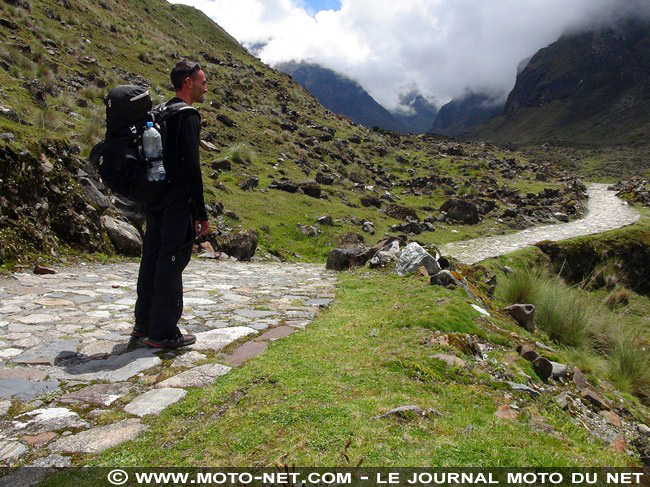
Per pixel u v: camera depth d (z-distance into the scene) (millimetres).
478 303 6742
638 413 4914
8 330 4648
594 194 42562
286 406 2873
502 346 4996
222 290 7480
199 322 5199
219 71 45594
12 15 27000
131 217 11914
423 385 3441
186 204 3947
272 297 7012
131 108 3613
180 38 54875
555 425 3395
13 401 3107
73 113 18672
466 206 26625
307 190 23562
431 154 49312
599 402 4531
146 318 4340
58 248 8992
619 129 184875
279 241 16984
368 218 22797
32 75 19922
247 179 21484
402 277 8211
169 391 3281
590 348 7555
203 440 2564
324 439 2459
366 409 2840
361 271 9859
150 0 66000
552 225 27922
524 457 2373
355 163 36062
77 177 10617
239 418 2781
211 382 3467
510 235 24453
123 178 3654
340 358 3939
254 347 4316
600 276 20250
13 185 8398
